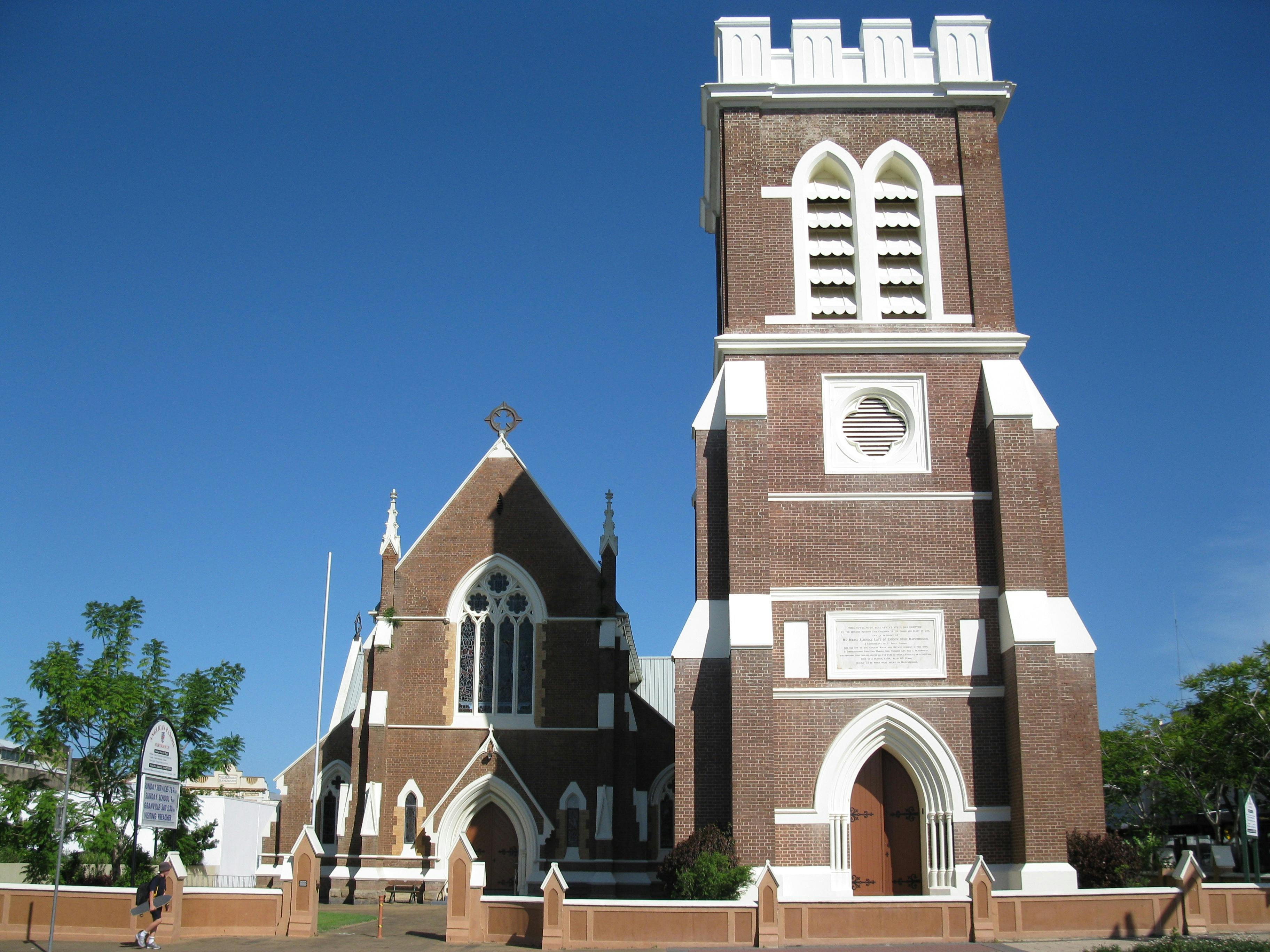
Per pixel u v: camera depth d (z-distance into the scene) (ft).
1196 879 93.09
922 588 112.27
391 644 163.22
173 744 87.71
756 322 120.98
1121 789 231.30
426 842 154.10
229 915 95.25
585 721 160.66
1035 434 119.24
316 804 160.35
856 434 118.11
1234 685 168.86
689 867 101.09
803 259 122.62
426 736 160.15
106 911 92.32
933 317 121.08
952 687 109.50
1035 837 102.06
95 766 130.72
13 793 125.80
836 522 114.52
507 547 168.25
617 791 158.30
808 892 103.91
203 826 156.97
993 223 123.13
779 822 106.32
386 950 88.28
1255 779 169.37
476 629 165.89
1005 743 108.27
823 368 118.93
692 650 112.16
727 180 124.67
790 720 109.19
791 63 128.57
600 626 163.73
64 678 128.16
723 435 118.73
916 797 110.73
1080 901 91.91
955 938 89.97
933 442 116.57
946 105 127.03
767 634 108.37
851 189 125.29
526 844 153.38
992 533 114.11
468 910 92.84
